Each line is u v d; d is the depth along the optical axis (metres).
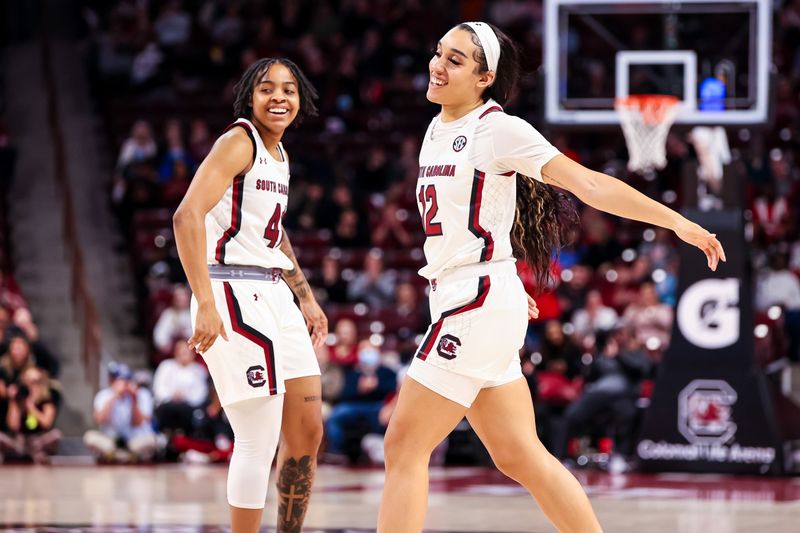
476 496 10.65
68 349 17.66
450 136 5.45
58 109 23.41
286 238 6.46
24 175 21.48
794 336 16.73
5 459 14.65
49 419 14.65
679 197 19.98
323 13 25.58
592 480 12.31
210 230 5.92
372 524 8.57
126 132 23.16
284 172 6.10
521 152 5.23
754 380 12.85
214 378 5.94
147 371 17.38
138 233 19.66
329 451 14.59
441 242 5.45
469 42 5.46
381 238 19.69
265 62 6.04
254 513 5.88
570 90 14.23
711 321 12.99
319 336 6.63
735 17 13.41
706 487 11.62
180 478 12.41
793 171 21.41
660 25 13.86
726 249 12.95
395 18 25.50
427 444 5.36
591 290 16.61
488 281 5.34
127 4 26.19
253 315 5.87
